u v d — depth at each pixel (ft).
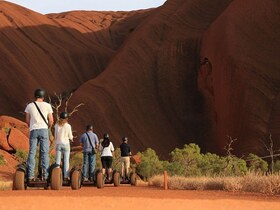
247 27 245.45
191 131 262.47
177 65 283.18
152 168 104.78
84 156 41.93
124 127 256.93
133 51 290.97
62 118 36.73
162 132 262.47
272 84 222.48
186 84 277.44
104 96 263.49
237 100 226.58
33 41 350.02
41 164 29.58
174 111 271.49
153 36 299.58
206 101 266.57
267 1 247.09
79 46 379.76
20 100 288.92
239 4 256.11
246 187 42.06
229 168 104.73
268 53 232.12
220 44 250.37
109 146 53.42
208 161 116.26
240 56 233.96
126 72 280.51
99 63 367.86
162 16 309.83
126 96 270.26
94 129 248.11
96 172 41.50
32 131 29.12
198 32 292.20
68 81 336.90
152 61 288.10
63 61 350.02
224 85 238.27
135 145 251.60
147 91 277.44
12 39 322.75
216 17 300.40
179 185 50.06
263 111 215.72
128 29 440.04
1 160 98.99
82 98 258.16
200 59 277.64
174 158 117.19
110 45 418.92
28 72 305.53
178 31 296.51
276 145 201.36
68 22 416.05
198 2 310.45
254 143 205.77
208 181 49.08
